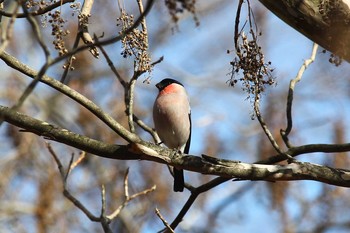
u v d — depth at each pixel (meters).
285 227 13.19
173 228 7.39
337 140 13.23
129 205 13.48
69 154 14.41
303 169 6.13
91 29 15.55
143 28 6.42
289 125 6.91
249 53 6.16
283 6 6.14
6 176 13.62
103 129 14.28
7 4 11.16
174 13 5.66
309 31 6.18
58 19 6.20
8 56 6.38
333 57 6.35
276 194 13.13
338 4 6.00
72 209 13.41
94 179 13.98
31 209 13.32
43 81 6.35
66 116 15.88
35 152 14.09
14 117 6.18
